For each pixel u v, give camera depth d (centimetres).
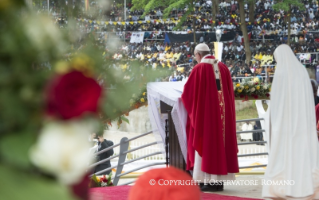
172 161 2522
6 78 367
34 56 379
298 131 1912
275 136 1925
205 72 2377
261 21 12106
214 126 2366
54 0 453
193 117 2355
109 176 2784
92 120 372
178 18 12094
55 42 389
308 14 12331
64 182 345
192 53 10706
